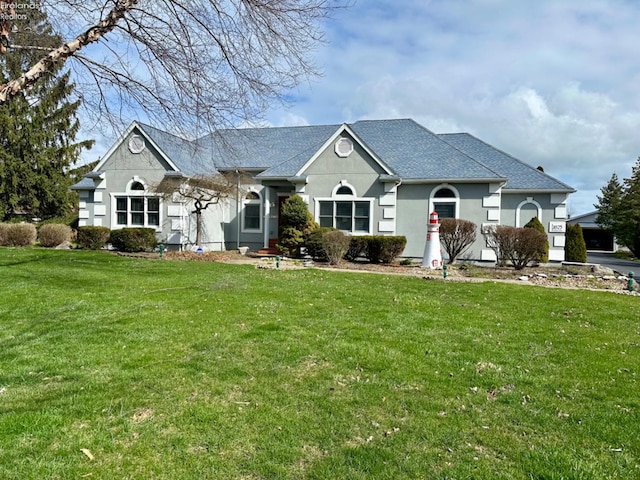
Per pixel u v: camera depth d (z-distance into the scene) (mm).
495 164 19875
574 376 4684
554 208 18359
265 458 2930
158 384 4113
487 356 5266
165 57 6285
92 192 20000
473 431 3395
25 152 28781
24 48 5418
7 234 18812
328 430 3336
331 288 9883
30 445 2969
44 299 7938
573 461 2992
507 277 13328
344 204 17562
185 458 2898
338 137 17578
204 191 18453
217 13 6105
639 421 3646
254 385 4164
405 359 5031
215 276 11297
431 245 15070
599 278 13648
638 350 5801
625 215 36438
